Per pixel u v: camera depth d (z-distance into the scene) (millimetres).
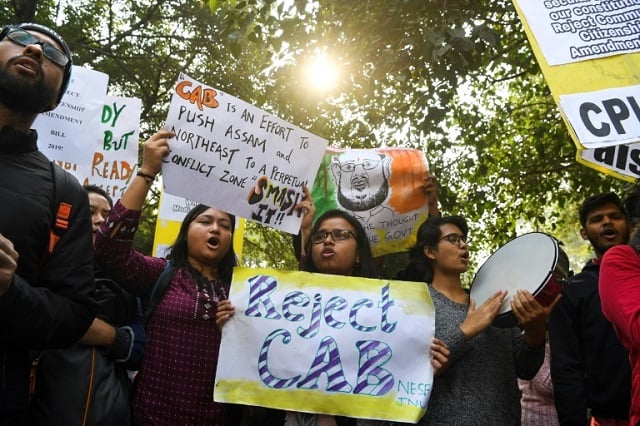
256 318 2758
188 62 13602
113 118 3830
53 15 12945
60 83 2012
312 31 6297
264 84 12617
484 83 8352
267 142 2992
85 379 2404
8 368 1765
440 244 3031
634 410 2215
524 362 2785
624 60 2428
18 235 1772
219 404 2711
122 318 2807
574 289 3115
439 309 2879
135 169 3814
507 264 2867
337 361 2701
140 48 13758
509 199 9766
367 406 2639
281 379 2684
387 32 5676
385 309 2771
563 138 8820
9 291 1646
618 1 2537
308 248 3088
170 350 2686
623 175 2697
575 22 2510
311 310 2781
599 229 3445
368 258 3094
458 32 4512
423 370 2684
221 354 2701
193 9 13172
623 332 2234
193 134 2863
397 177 3551
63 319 1820
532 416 4027
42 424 2301
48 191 1889
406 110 7164
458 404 2666
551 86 2396
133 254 2830
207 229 2953
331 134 8727
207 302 2793
